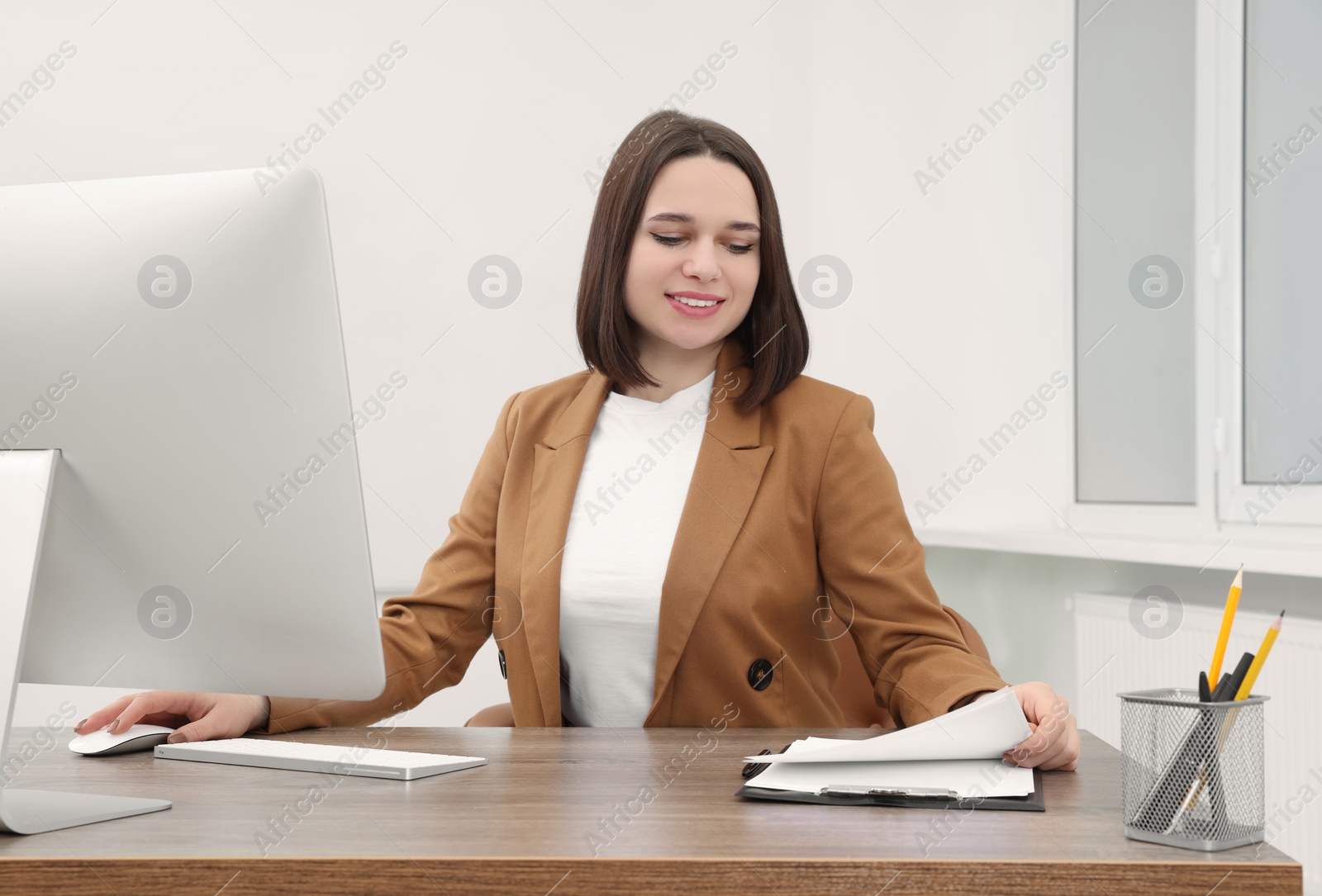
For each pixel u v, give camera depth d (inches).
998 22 130.8
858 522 51.7
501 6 131.9
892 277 140.3
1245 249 98.4
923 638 47.4
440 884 26.6
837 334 144.3
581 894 26.4
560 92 133.6
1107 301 119.1
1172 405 108.7
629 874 26.4
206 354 33.0
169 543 34.5
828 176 144.3
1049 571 118.2
